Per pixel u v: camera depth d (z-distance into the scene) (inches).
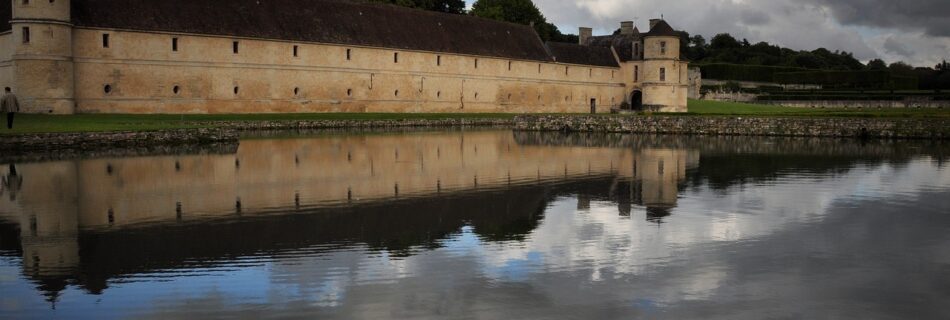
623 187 1190.9
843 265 709.9
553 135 2476.6
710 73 5438.0
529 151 1808.6
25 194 1053.2
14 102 1815.9
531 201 1043.9
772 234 836.0
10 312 568.4
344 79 3144.7
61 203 984.3
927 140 2256.4
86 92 2477.9
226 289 623.8
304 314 570.9
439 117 3090.6
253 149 1750.7
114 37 2532.0
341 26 3176.7
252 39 2854.3
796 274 679.7
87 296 605.6
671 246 777.6
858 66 7608.3
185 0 2778.1
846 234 836.6
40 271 668.7
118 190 1095.6
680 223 894.4
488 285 642.8
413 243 782.5
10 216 897.5
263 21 2933.1
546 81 3996.1
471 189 1151.6
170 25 2664.9
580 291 629.3
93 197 1031.6
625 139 2299.5
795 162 1572.3
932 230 860.0
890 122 2346.2
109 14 2539.4
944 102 4183.1
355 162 1486.2
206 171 1317.7
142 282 639.8
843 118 2413.9
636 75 4288.9
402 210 960.9
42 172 1286.9
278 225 858.1
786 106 4237.2
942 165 1509.6
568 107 4111.7
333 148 1797.5
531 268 692.7
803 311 587.2
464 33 3705.7
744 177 1320.1
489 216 928.9
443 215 930.7
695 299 612.4
